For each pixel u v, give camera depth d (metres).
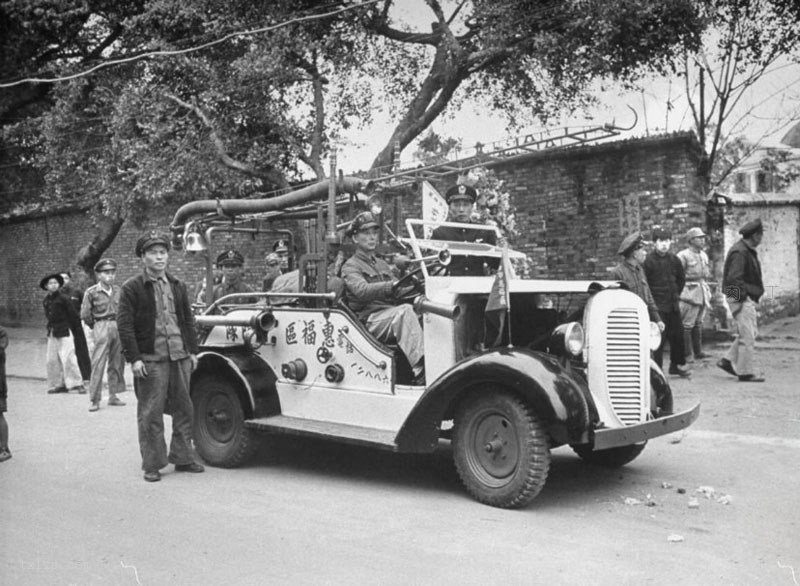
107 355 10.64
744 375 10.44
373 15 15.64
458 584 4.22
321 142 15.81
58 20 19.27
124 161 16.08
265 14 15.14
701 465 6.79
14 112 23.31
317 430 6.40
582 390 5.65
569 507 5.68
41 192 23.16
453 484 6.44
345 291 6.87
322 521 5.41
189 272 20.09
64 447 8.09
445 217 7.88
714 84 15.16
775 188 22.42
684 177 13.39
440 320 6.12
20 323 26.39
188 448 6.95
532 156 14.68
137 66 17.88
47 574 4.40
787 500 5.76
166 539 5.03
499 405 5.60
